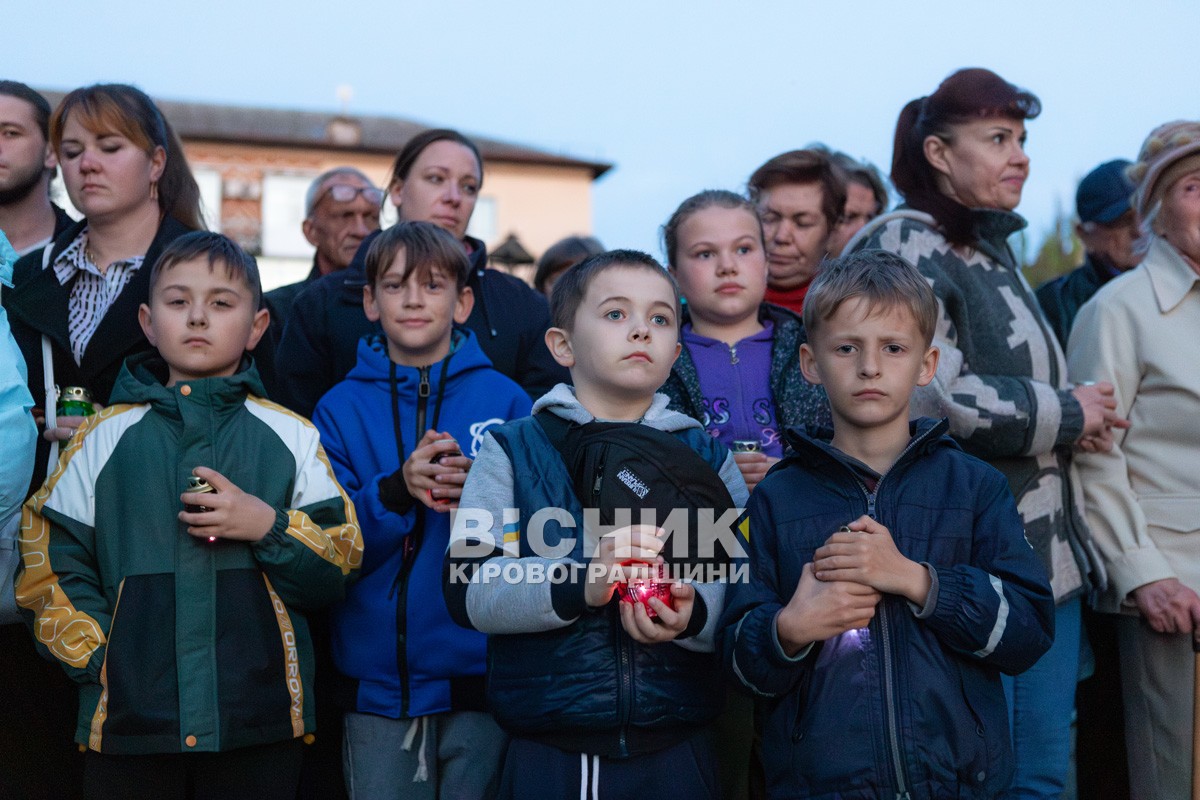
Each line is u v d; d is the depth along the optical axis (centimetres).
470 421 302
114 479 259
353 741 283
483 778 282
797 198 375
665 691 228
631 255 255
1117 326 322
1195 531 305
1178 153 315
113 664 244
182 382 266
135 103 316
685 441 251
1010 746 222
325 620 302
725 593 236
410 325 302
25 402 270
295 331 354
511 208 2836
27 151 345
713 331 317
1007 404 285
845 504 233
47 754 302
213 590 252
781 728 224
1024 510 293
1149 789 309
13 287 308
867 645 221
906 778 213
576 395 255
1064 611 294
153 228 324
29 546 258
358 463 298
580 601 218
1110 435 304
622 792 226
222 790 252
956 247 309
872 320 232
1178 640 301
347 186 481
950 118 314
